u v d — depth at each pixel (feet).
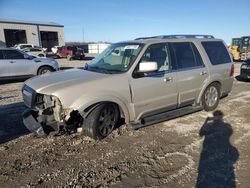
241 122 18.83
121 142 15.34
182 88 18.47
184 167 12.58
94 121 14.84
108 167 12.57
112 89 15.05
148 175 11.90
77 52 106.32
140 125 16.22
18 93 29.99
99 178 11.65
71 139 15.75
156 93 16.98
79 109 14.03
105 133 15.70
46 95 14.25
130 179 11.59
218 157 13.53
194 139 15.84
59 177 11.71
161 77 17.07
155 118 17.11
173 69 17.93
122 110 15.79
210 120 19.24
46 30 168.35
